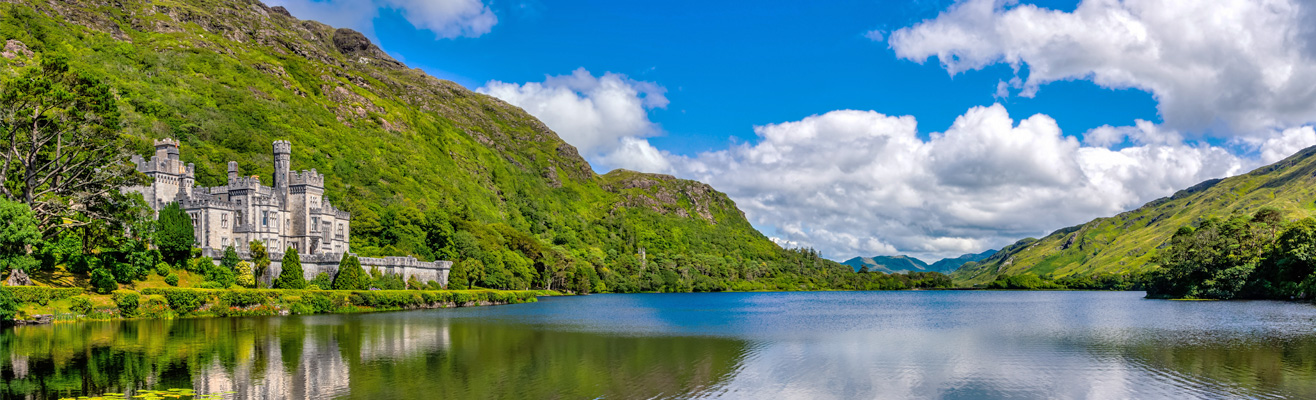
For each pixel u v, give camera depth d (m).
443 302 137.75
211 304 95.06
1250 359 59.19
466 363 56.78
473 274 174.00
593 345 70.31
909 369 55.94
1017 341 74.44
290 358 57.03
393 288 135.50
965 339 77.19
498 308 139.50
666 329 90.31
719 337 79.62
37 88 79.19
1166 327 88.69
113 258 94.44
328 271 128.50
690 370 55.03
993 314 127.94
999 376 52.56
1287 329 83.38
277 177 145.50
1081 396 45.78
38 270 88.94
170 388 44.38
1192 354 62.59
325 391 45.06
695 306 167.75
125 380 46.28
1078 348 67.69
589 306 156.38
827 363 58.97
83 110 84.81
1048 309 146.88
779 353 65.25
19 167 91.44
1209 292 171.50
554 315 117.75
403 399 43.16
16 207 77.56
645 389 47.47
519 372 53.06
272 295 103.62
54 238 93.19
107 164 92.06
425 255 177.88
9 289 75.00
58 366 50.66
